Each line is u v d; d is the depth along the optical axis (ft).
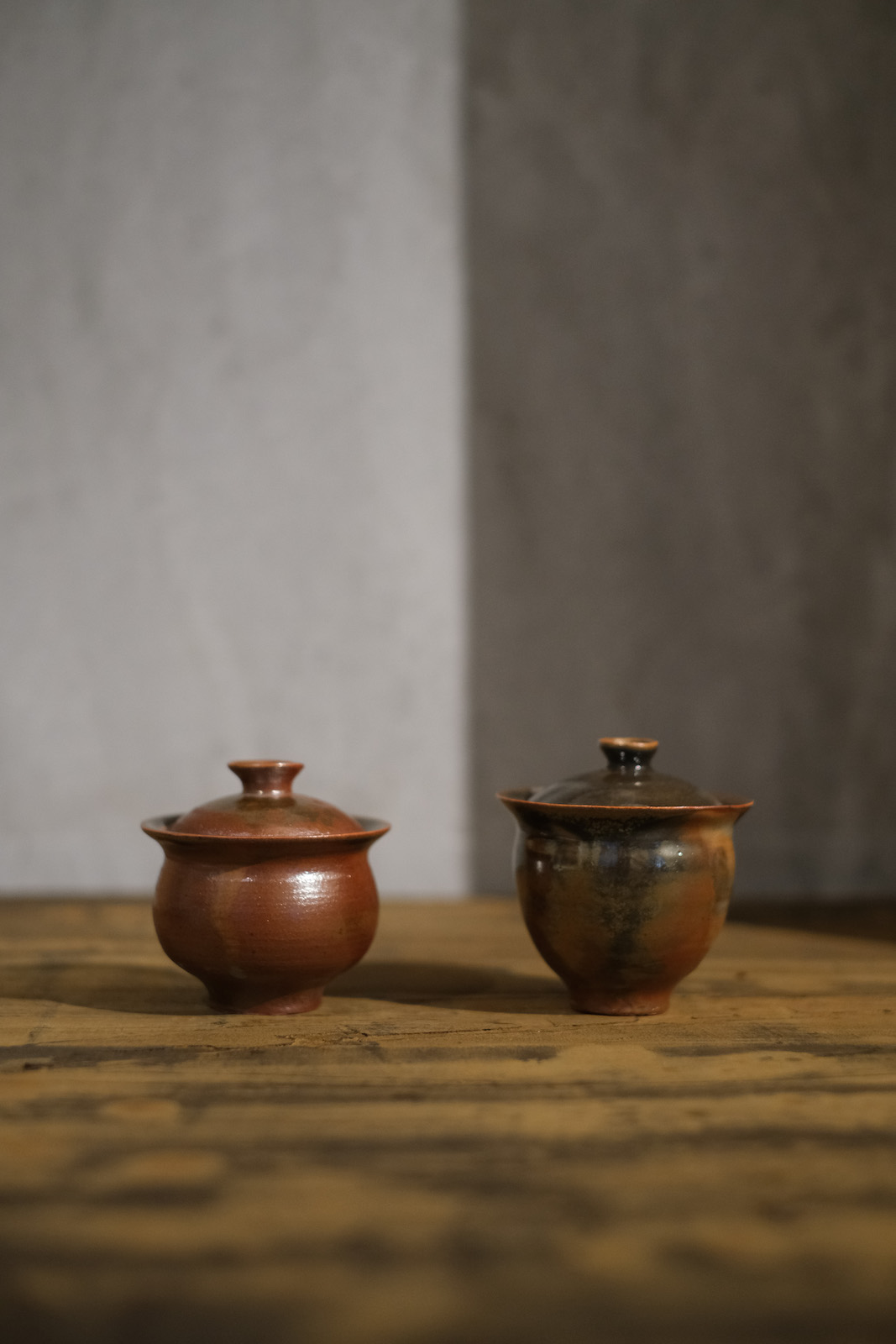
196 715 3.58
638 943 2.37
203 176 3.57
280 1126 2.06
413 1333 1.73
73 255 3.55
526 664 3.61
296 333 3.58
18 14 3.54
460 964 2.77
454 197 3.61
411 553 3.60
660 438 3.64
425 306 3.60
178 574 3.57
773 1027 2.41
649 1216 1.89
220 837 2.33
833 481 3.66
